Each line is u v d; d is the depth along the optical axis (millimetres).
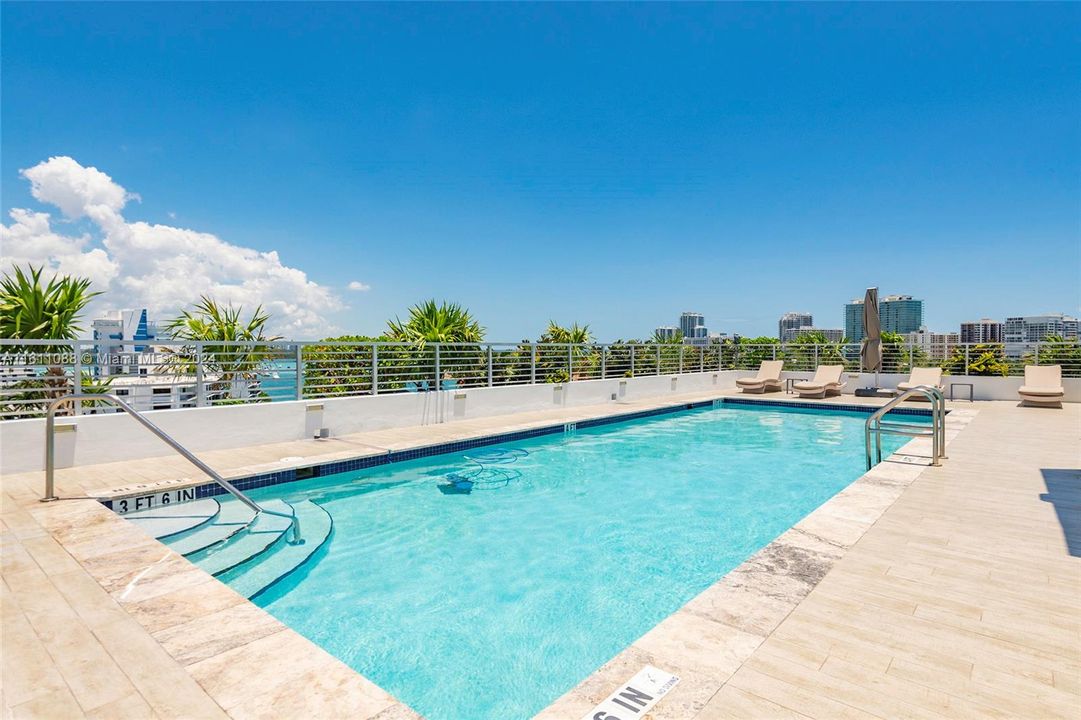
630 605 4168
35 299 8258
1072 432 9258
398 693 3113
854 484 5664
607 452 9633
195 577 3371
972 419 11031
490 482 7566
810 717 2066
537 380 13898
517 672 3312
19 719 2037
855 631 2717
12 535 4129
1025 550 3818
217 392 8180
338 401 9188
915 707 2131
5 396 6578
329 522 5750
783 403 14867
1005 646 2586
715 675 2336
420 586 4461
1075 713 2098
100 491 5484
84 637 2648
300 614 4004
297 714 2066
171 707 2111
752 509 6504
